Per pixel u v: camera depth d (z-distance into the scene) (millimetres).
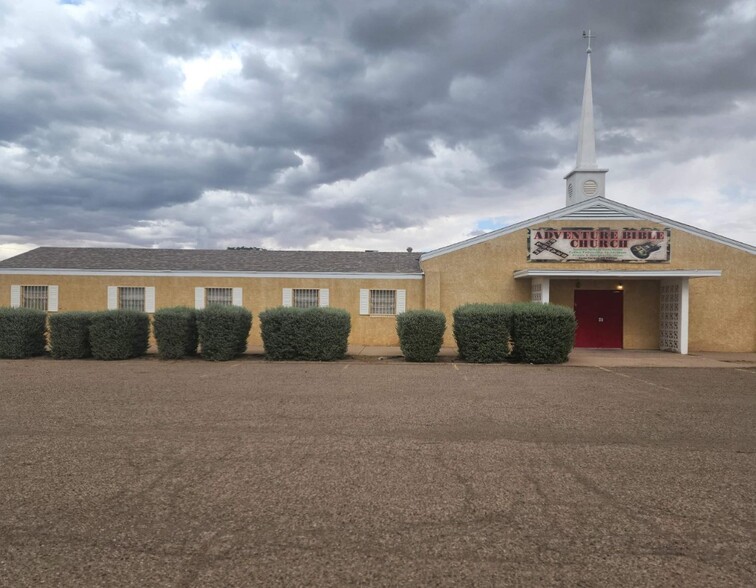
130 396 10617
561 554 4152
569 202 25250
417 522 4719
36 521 4707
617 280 21359
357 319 22016
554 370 14883
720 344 20469
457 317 16969
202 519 4754
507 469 6160
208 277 22312
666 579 3795
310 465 6258
